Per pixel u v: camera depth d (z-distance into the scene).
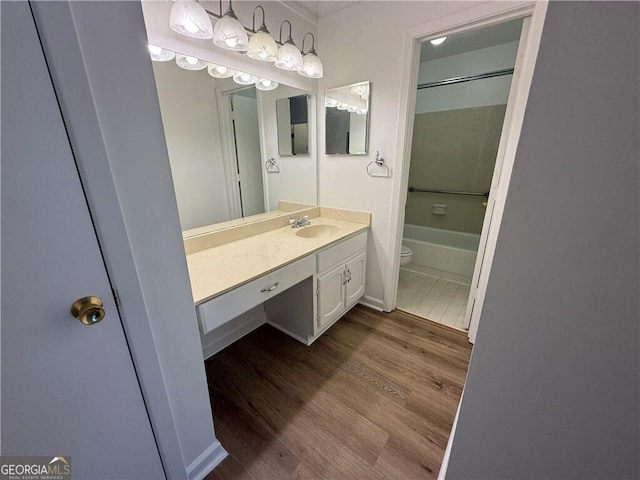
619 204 0.42
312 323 1.81
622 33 0.36
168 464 0.97
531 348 0.57
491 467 0.74
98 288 0.67
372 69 1.83
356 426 1.30
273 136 1.93
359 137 2.01
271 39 1.44
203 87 1.51
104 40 0.57
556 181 0.45
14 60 0.49
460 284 2.79
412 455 1.17
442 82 2.87
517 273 0.53
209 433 1.11
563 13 0.39
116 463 0.82
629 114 0.38
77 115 0.56
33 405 0.64
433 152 3.19
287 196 2.13
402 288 2.71
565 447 0.60
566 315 0.51
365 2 1.74
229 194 1.76
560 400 0.57
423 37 1.62
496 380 0.64
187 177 1.53
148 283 0.76
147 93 0.66
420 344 1.88
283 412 1.37
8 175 0.51
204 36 1.19
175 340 0.88
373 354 1.78
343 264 1.95
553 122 0.43
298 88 1.97
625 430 0.53
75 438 0.72
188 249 1.54
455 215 3.24
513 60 2.49
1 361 0.57
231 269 1.34
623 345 0.48
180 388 0.94
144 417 0.86
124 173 0.66
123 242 0.68
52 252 0.59
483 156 2.91
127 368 0.78
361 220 2.18
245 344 1.88
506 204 0.50
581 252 0.46
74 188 0.59
